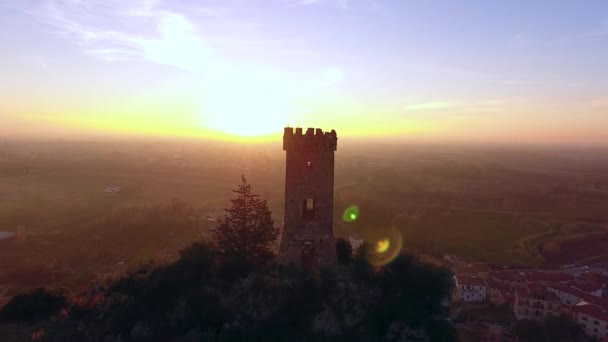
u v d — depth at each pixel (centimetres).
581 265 11938
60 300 4866
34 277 8900
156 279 4438
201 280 4438
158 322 4141
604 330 7350
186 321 4075
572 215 17238
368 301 4203
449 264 11138
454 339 4400
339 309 4094
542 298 8475
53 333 4262
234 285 4331
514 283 9644
